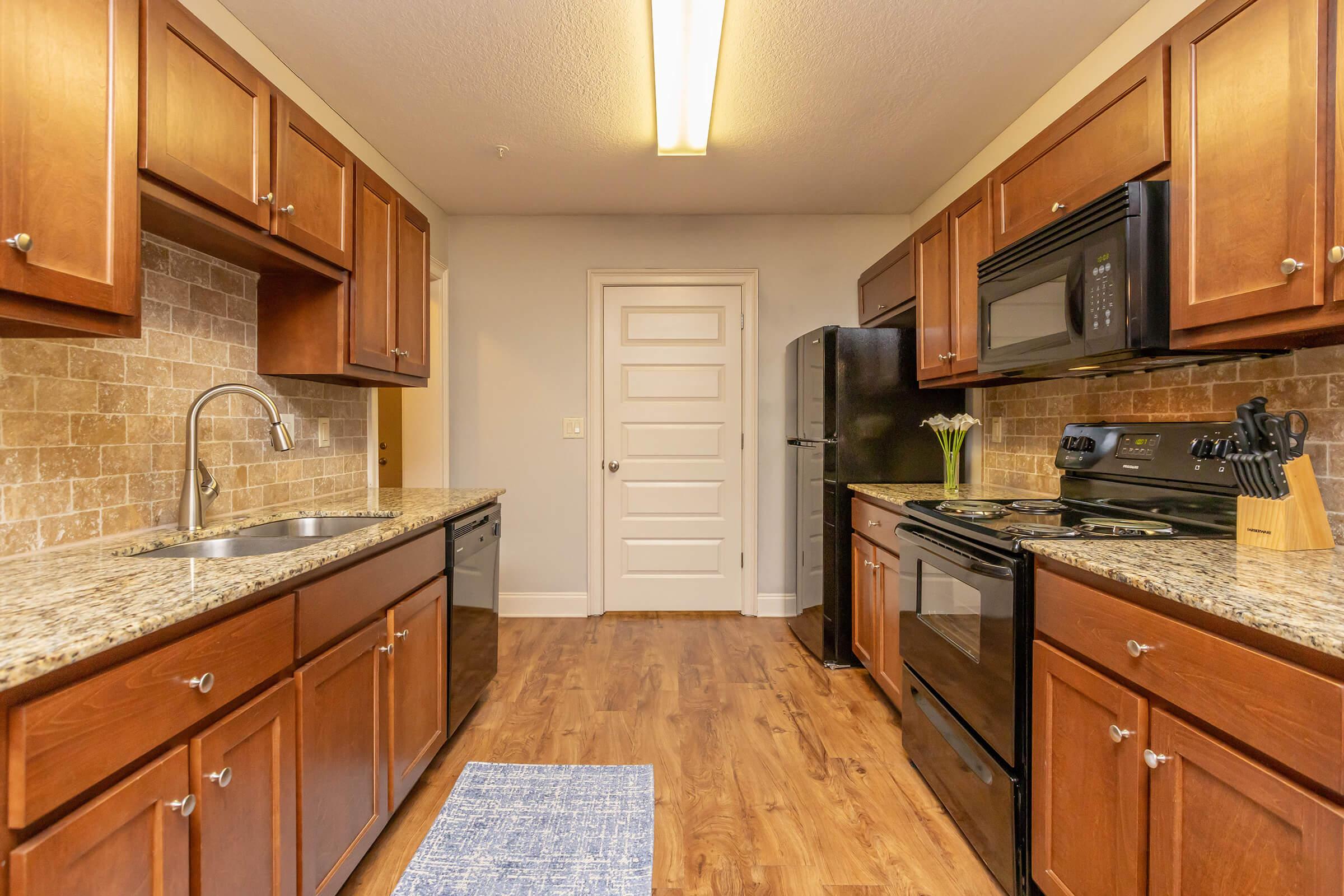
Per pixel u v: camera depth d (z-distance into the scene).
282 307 1.91
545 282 3.45
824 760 1.98
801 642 3.06
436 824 1.65
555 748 2.04
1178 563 1.12
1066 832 1.24
